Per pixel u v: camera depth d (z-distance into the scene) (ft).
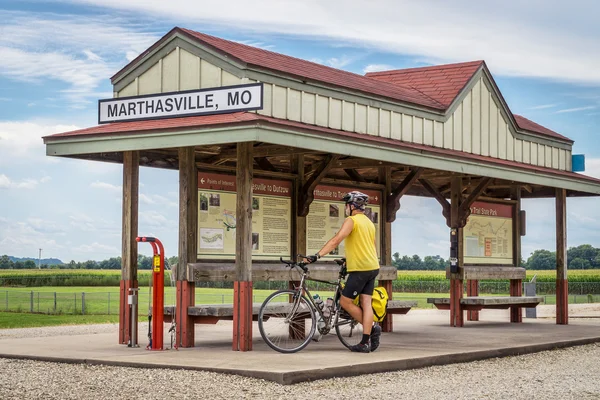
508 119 54.95
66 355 33.78
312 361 31.55
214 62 37.73
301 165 41.98
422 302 108.17
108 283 216.74
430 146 48.16
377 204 47.83
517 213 59.36
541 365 35.06
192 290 37.32
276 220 40.83
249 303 35.32
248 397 25.57
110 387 26.96
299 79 39.29
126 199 38.58
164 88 39.50
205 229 37.78
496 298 53.21
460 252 53.31
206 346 37.83
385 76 55.47
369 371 30.99
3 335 52.75
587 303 108.78
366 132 43.45
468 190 57.93
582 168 60.34
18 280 207.41
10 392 26.20
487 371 32.78
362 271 35.09
